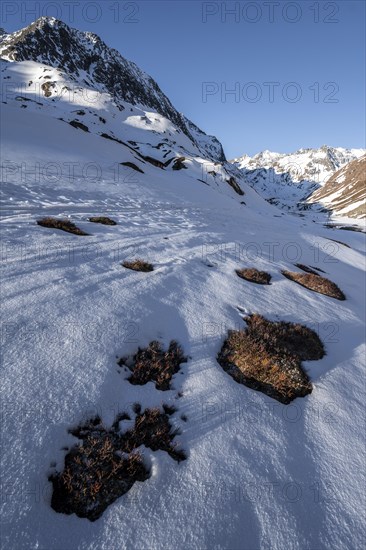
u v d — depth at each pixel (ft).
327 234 157.99
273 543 14.62
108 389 20.31
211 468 17.28
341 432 22.45
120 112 358.02
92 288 31.19
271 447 19.62
